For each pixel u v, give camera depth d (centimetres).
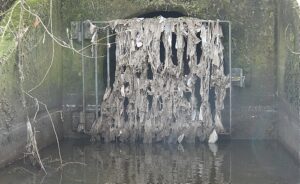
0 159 1600
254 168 1667
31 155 1689
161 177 1570
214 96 2083
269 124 2086
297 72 1703
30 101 1803
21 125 1736
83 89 2114
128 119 2047
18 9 1819
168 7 2094
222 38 2069
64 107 2141
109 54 2092
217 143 2041
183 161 1767
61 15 2109
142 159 1798
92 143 2053
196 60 2003
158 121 2027
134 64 2006
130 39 2003
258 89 2084
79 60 2131
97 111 2098
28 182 1512
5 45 1672
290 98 1819
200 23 1991
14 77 1680
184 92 2033
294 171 1623
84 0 2102
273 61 2072
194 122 2022
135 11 2105
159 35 1988
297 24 1698
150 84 2012
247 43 2077
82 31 2105
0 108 1578
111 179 1549
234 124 2094
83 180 1538
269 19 2064
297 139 1711
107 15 2108
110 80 2161
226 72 2088
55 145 2008
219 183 1506
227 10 2073
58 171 1636
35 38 1838
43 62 1922
